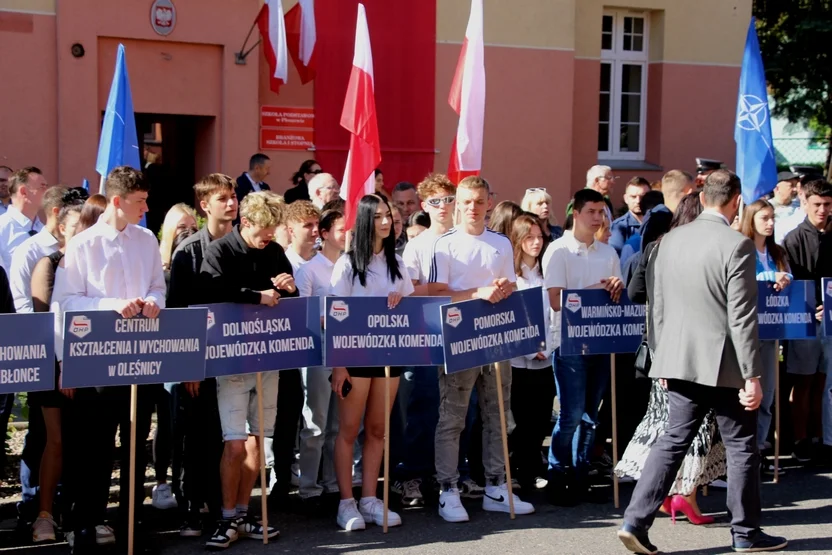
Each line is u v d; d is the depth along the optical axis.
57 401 5.34
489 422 6.12
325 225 6.17
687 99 16.16
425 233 6.26
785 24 19.55
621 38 16.09
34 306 5.32
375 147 7.03
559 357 6.25
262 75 12.35
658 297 5.38
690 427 5.25
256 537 5.54
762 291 6.70
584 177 15.75
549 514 6.06
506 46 13.98
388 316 5.64
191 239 5.57
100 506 5.18
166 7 11.57
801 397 7.21
